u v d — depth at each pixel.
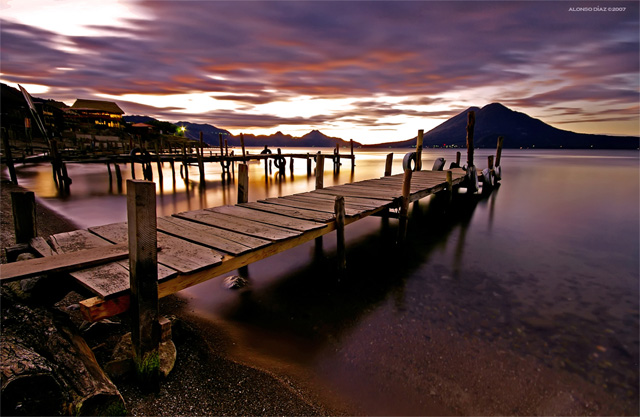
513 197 18.27
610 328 5.13
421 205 15.49
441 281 6.86
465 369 4.11
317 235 5.56
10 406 2.14
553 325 5.20
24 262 3.22
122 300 3.00
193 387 3.37
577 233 11.02
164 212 14.28
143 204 2.79
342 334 4.81
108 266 3.46
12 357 2.35
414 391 3.71
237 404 3.28
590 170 38.75
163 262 3.68
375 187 10.51
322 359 4.23
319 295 6.01
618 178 29.14
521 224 12.20
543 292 6.41
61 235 4.53
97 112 56.62
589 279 7.08
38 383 2.29
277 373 3.88
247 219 5.91
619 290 6.53
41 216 11.49
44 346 2.69
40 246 4.00
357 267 7.52
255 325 4.95
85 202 15.23
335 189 10.01
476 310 5.64
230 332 4.70
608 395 3.72
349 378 3.89
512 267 7.75
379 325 5.08
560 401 3.62
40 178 23.19
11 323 2.78
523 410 3.48
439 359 4.30
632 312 5.64
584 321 5.34
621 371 4.13
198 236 4.80
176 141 65.88
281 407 3.33
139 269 2.86
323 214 6.38
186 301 5.57
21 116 38.09
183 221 5.74
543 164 51.44
